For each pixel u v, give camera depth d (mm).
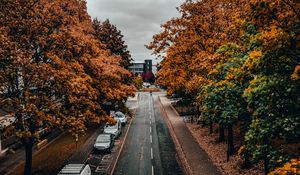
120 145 33500
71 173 18688
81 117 20500
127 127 43781
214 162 25281
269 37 12094
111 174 24062
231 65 18781
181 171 24359
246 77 16391
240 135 29984
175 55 32875
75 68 21609
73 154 29281
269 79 12766
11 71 17172
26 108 17203
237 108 18500
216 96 19406
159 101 77812
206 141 32062
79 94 21562
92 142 33906
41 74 18312
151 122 47469
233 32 20406
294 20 12188
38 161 26844
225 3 28297
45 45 20984
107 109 37938
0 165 25156
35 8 20500
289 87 12266
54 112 19156
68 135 36656
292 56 12578
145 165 26156
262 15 12539
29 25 19594
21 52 17984
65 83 19328
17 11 19500
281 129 12609
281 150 13047
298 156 12531
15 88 20422
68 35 21047
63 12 22062
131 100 79750
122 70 31891
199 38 29953
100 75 25766
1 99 18031
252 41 13305
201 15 30016
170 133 39031
